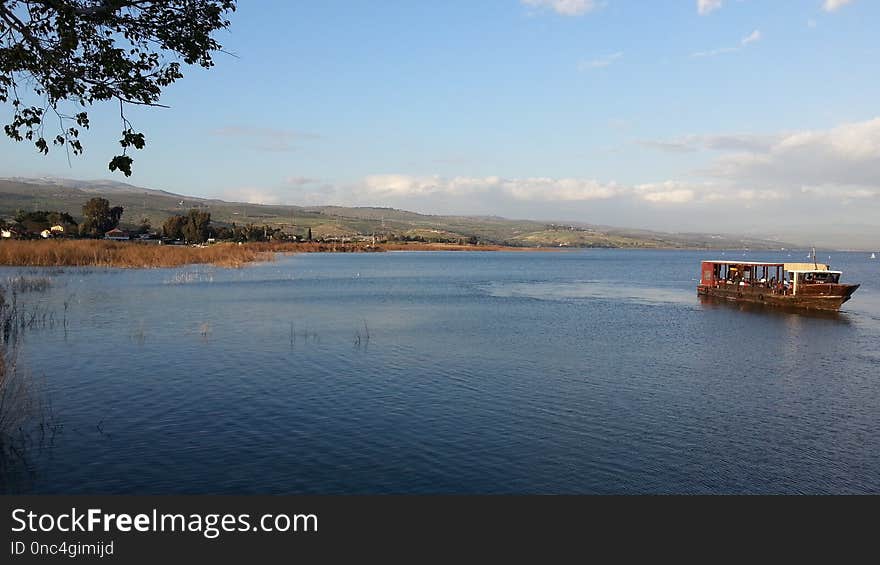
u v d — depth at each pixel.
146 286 70.62
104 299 56.25
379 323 47.03
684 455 19.58
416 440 20.16
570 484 17.36
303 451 18.98
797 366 33.88
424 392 26.20
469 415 23.02
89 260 98.44
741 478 18.05
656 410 24.34
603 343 40.19
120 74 15.10
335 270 125.19
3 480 16.62
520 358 34.12
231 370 29.41
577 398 25.83
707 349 39.00
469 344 38.38
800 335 46.16
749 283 73.62
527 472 17.98
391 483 17.05
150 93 15.41
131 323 42.81
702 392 27.39
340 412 23.02
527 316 54.56
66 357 31.34
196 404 23.64
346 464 18.12
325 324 45.44
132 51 15.60
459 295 74.94
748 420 23.30
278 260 152.50
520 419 22.69
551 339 41.19
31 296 56.25
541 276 122.56
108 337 37.19
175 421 21.52
